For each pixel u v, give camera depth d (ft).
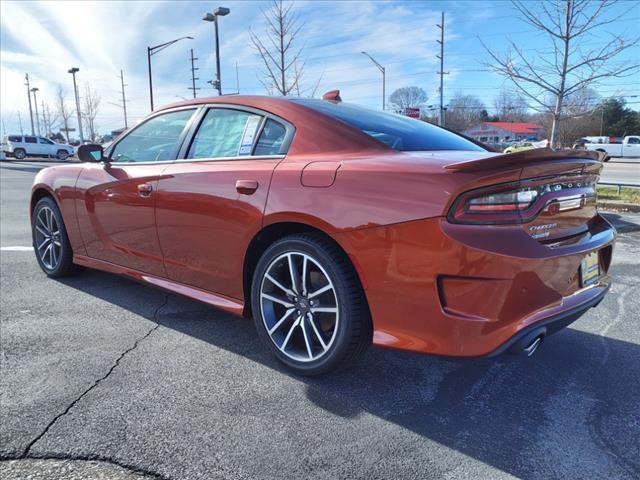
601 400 8.39
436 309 7.18
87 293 13.66
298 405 8.09
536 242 7.20
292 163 8.92
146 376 8.97
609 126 197.57
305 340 8.79
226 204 9.53
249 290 9.80
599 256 9.16
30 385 8.58
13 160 120.16
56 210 14.42
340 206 7.92
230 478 6.36
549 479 6.42
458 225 6.90
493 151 10.94
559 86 35.58
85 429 7.33
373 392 8.56
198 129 10.99
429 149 9.27
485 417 7.84
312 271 8.73
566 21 33.81
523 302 7.05
